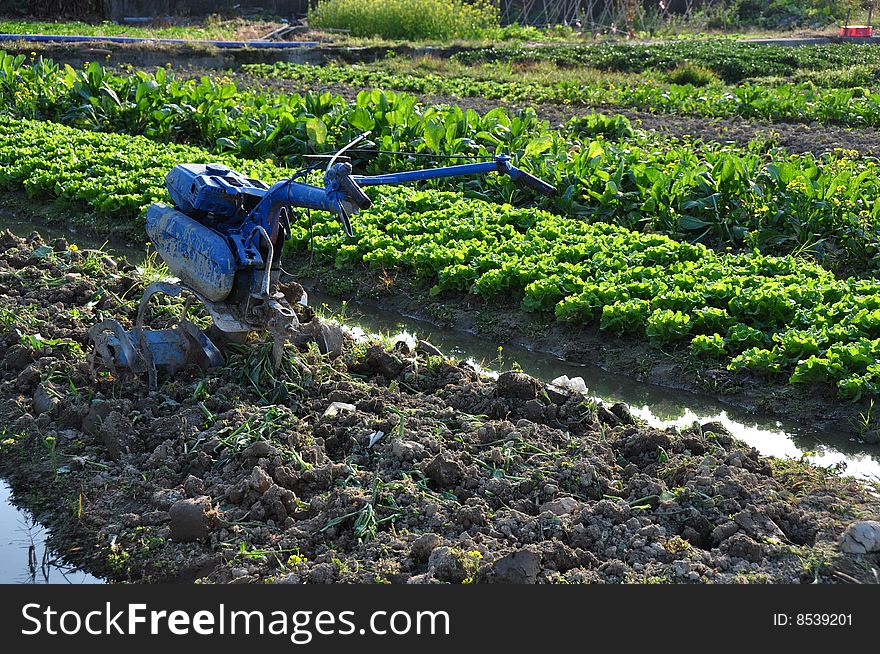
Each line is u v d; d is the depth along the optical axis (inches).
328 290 459.8
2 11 1566.2
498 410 306.0
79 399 307.1
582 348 392.2
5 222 562.9
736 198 525.7
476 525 245.3
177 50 1208.2
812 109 889.5
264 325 287.0
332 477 267.1
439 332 420.5
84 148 631.8
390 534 243.1
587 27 1749.5
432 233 481.4
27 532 258.7
